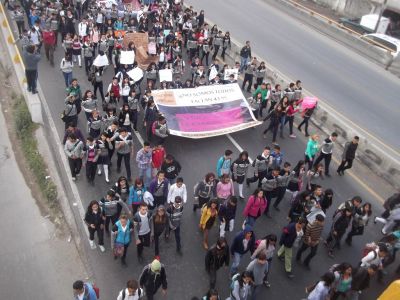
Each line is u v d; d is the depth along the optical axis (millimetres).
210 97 16141
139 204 10414
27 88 15680
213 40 21938
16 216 12094
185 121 15258
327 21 31781
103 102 15945
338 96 20750
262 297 9938
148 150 11938
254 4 35094
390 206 12227
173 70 18375
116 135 12258
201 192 11047
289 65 23562
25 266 10672
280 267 10797
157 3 25641
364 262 9828
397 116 19656
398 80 24047
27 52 14648
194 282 10102
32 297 9938
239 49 22172
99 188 12602
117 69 18781
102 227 10195
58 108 16250
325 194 11273
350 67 24812
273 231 11836
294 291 10211
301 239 10383
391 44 27047
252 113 16328
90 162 12164
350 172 15125
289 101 15641
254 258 9391
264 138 16156
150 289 8711
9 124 16078
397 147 17062
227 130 15500
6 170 13711
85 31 20812
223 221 10508
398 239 10594
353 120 18656
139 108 16688
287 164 11625
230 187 11234
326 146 13844
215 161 14430
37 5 21734
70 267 10531
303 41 28062
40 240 11359
